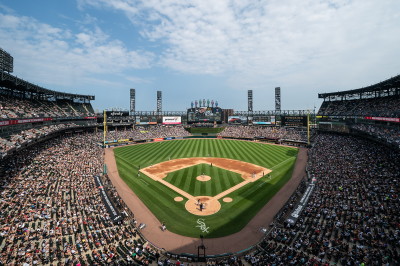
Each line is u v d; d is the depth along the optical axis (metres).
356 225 22.53
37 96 73.06
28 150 47.66
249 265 19.12
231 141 92.31
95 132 88.06
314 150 60.00
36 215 24.34
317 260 17.69
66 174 38.59
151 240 23.58
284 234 23.02
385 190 28.67
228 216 28.45
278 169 48.91
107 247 20.52
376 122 54.72
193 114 109.62
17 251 18.75
